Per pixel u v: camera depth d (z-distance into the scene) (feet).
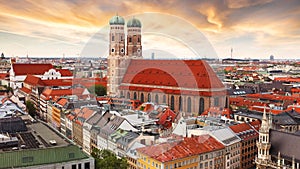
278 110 504.84
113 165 230.48
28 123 303.68
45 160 215.31
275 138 298.35
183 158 265.13
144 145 253.85
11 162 205.36
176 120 202.90
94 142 252.83
